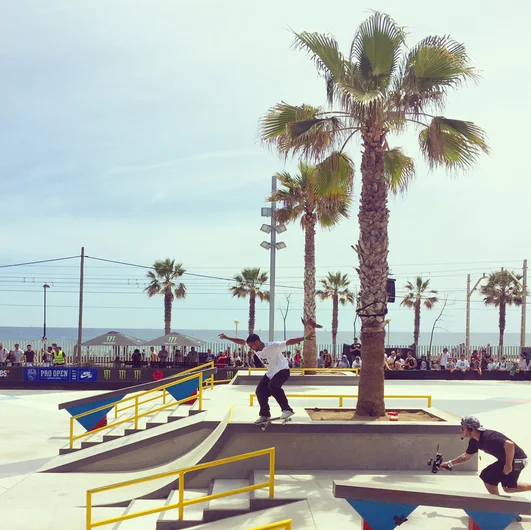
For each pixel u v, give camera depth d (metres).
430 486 8.10
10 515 8.80
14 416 17.55
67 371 24.78
